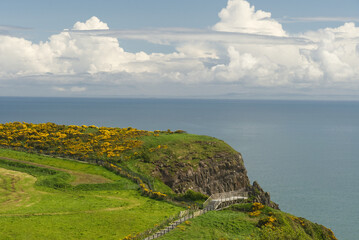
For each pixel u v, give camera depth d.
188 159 94.12
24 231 47.50
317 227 62.06
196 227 50.09
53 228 49.31
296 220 60.34
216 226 50.88
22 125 112.81
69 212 56.22
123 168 84.62
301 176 154.00
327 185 140.00
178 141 103.88
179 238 46.19
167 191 77.25
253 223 52.38
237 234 48.78
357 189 135.12
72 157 91.44
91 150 94.81
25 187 69.06
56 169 81.50
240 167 101.00
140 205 62.38
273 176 152.62
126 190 72.06
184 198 67.56
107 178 78.44
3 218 51.62
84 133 107.31
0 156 87.31
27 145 97.88
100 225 51.69
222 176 96.44
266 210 57.47
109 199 64.94
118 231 50.00
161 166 88.75
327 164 183.88
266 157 198.38
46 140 101.06
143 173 83.81
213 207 60.25
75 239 46.59
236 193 76.31
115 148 95.88
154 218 55.66
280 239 45.94
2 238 44.88
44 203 60.28
